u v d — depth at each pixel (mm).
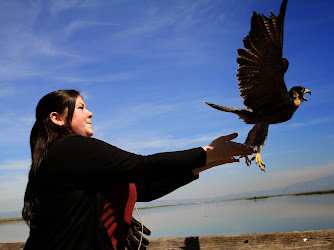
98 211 1632
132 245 1915
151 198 2094
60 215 1579
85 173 1617
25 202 1674
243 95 2855
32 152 1798
